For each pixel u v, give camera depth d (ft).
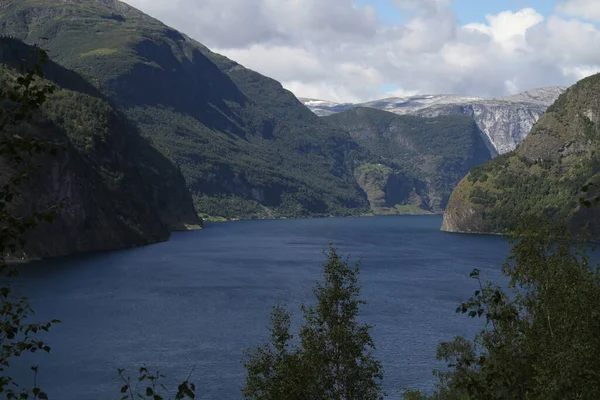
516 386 89.35
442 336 333.83
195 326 354.13
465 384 93.56
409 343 319.27
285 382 123.65
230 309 405.18
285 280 541.75
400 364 282.36
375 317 383.24
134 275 562.25
